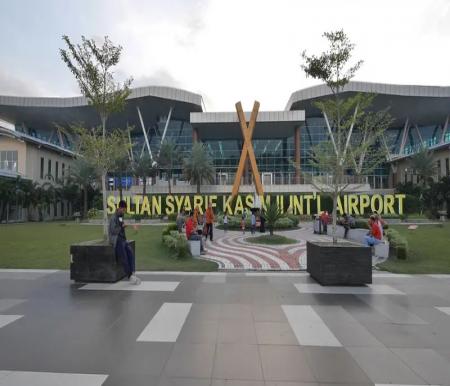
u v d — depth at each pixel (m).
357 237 17.44
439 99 50.75
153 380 3.19
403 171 55.44
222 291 6.83
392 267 10.14
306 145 56.50
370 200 35.25
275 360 3.64
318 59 8.81
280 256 12.63
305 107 54.41
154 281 7.79
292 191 45.62
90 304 5.81
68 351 3.85
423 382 3.18
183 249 11.66
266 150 57.31
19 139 44.59
